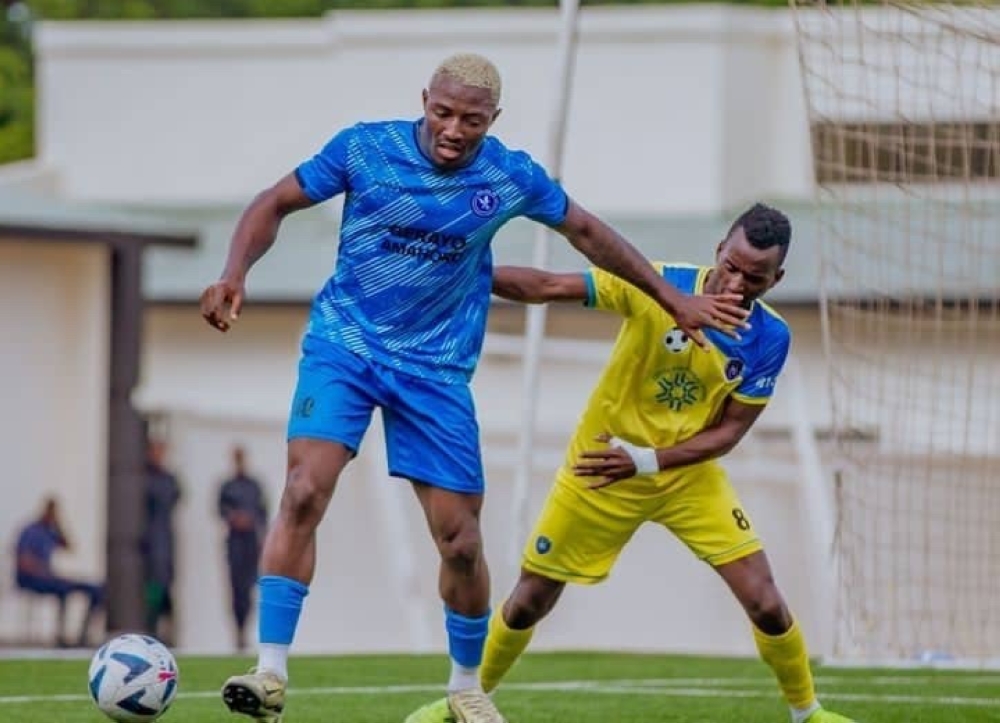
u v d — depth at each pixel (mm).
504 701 22328
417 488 17344
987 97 36688
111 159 66938
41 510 54969
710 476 18547
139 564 53250
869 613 34406
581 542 18734
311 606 46562
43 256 59656
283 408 52562
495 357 57406
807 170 61188
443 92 16453
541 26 61438
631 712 21062
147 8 89688
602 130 61750
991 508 33812
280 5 89188
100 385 60625
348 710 21031
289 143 66000
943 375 45094
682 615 43281
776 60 61875
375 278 16844
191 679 25094
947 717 20500
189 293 61625
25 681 24906
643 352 18391
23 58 89812
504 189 16906
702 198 60969
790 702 18594
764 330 18297
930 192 35188
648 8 61156
